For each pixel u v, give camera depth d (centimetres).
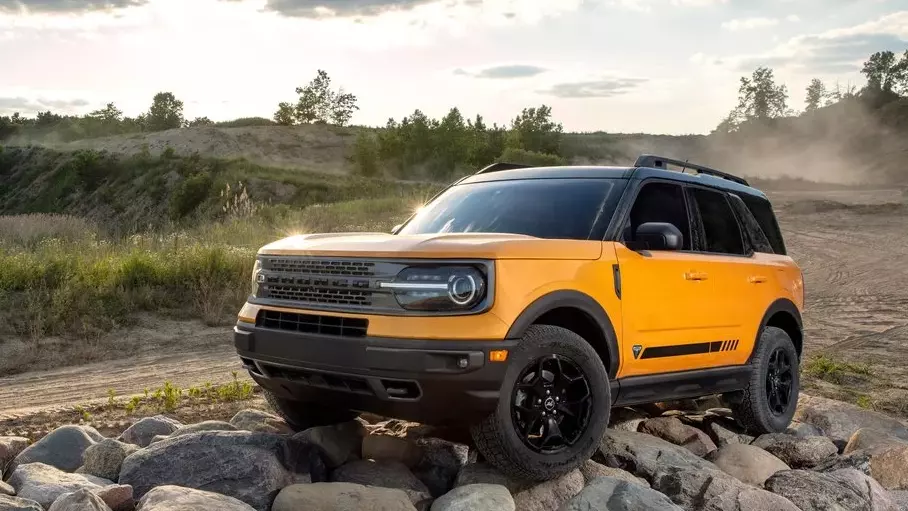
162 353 1041
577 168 580
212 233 1992
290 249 478
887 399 892
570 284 462
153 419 538
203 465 422
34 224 2181
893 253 2853
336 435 494
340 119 17062
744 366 627
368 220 2827
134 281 1346
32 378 874
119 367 945
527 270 441
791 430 675
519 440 435
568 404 459
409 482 459
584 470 486
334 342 430
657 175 570
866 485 513
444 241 439
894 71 19725
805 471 527
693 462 536
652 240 491
